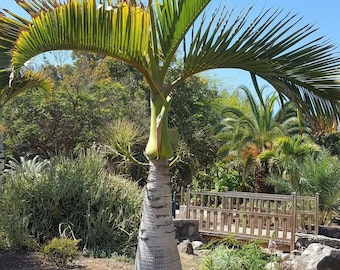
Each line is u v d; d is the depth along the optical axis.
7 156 16.19
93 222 7.42
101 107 18.42
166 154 3.84
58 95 17.66
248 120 19.53
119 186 8.26
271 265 6.22
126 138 4.58
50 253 6.14
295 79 4.16
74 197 7.74
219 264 5.41
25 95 17.61
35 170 8.50
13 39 3.43
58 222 7.57
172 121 19.09
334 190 13.88
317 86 4.20
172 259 3.82
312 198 10.40
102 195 7.84
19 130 17.58
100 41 3.51
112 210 7.83
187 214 11.05
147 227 3.81
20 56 3.22
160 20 3.84
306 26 3.82
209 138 17.25
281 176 16.17
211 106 25.20
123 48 3.60
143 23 3.44
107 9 3.36
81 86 18.58
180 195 13.57
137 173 11.70
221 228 10.59
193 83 20.56
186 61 3.86
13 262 6.24
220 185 17.33
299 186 14.61
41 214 7.49
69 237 7.33
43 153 18.50
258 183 17.23
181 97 19.70
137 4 3.66
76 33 3.40
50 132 17.66
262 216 10.25
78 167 8.24
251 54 3.85
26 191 7.62
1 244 7.04
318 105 4.28
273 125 19.36
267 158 17.05
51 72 19.17
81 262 6.43
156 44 3.86
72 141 17.59
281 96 4.48
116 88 19.50
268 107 19.53
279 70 4.06
